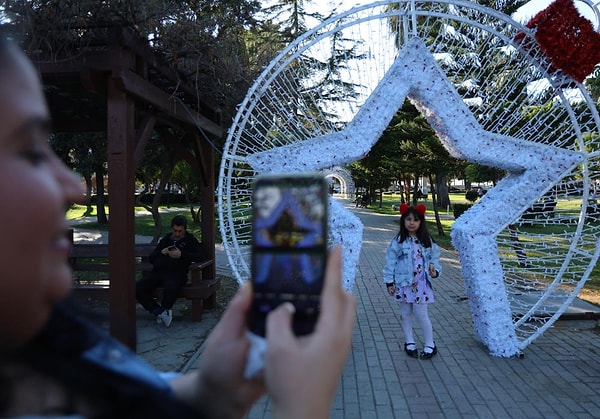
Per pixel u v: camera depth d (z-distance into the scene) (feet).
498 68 16.21
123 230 13.10
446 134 14.26
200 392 2.57
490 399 11.75
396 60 13.98
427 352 14.56
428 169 45.83
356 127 14.06
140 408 2.10
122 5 11.82
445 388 12.42
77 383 1.90
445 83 13.96
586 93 13.92
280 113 14.88
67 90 16.70
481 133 14.07
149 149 31.14
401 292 14.83
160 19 13.52
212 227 20.86
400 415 10.98
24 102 1.72
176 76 16.08
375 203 126.41
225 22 15.12
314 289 2.18
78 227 55.06
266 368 2.00
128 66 12.86
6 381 1.74
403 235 15.05
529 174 14.33
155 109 15.44
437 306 21.39
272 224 2.30
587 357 14.60
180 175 55.93
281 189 2.32
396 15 14.11
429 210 88.94
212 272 20.71
